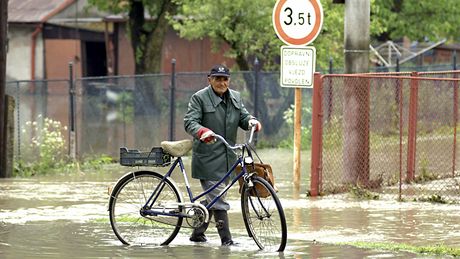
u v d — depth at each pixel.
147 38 117.19
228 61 135.50
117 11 118.12
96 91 79.88
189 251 35.84
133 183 38.06
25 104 79.94
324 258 33.94
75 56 136.88
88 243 37.56
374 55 128.00
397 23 129.25
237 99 38.09
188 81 91.88
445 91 67.00
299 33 53.31
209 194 37.34
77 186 57.75
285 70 53.75
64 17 135.62
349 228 40.72
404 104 66.19
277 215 38.62
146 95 81.81
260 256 34.56
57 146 71.00
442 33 134.12
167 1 115.19
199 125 37.03
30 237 38.91
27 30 134.75
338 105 62.34
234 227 41.16
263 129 86.00
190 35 102.94
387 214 44.91
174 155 37.47
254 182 36.06
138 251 35.88
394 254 34.69
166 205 37.31
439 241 37.44
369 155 54.97
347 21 54.66
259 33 100.94
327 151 55.28
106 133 80.12
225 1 98.94
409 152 56.19
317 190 51.81
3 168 64.25
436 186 55.12
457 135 64.50
